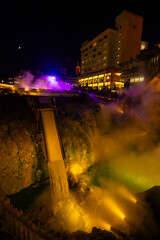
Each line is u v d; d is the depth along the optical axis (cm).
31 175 1603
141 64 4778
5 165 1416
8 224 783
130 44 6938
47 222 1187
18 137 1598
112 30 6969
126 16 6631
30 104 2042
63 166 1602
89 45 8838
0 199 827
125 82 5197
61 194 1496
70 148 1939
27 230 727
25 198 1423
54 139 1728
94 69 8356
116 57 7175
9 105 1872
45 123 1820
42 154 1723
